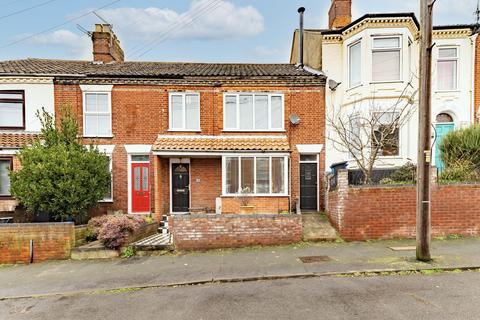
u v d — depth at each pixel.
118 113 13.30
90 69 14.55
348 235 9.26
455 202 9.16
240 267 7.32
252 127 13.52
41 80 13.05
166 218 12.73
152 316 5.08
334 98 13.55
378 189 9.28
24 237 8.97
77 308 5.62
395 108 12.29
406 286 5.73
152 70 14.78
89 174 10.98
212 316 4.94
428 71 6.91
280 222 9.20
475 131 10.32
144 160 13.45
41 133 12.45
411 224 9.23
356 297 5.35
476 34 13.41
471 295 5.24
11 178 10.84
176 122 13.55
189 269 7.40
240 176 12.50
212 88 13.54
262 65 17.08
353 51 13.30
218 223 9.15
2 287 6.92
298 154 13.36
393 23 12.38
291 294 5.66
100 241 9.43
